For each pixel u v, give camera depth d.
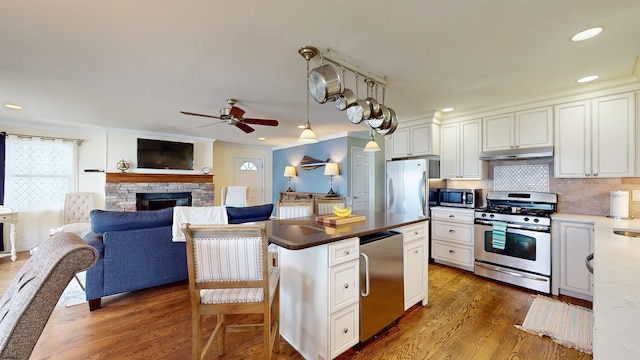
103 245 2.61
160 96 3.33
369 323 2.06
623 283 0.93
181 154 6.02
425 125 4.08
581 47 2.08
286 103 3.63
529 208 3.46
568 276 2.85
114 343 2.05
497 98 3.31
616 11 1.65
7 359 0.59
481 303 2.74
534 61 2.32
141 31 1.90
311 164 6.61
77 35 1.95
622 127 2.72
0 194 4.56
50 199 5.04
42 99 3.44
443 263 3.95
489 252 3.38
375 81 2.71
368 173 6.37
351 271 1.91
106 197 5.18
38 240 4.91
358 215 2.80
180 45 2.10
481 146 3.71
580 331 2.21
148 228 2.84
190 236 1.44
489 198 3.82
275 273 1.90
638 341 0.60
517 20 1.75
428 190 3.97
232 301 1.52
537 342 2.09
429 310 2.60
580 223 2.79
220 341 1.92
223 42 2.05
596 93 2.87
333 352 1.78
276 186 8.11
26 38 1.99
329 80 2.09
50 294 0.64
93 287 2.54
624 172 2.71
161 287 3.10
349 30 1.88
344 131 5.82
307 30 1.89
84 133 5.39
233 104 3.61
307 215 3.13
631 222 2.56
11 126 4.70
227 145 7.50
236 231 1.41
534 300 2.80
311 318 1.87
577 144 2.98
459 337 2.16
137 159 5.57
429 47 2.11
